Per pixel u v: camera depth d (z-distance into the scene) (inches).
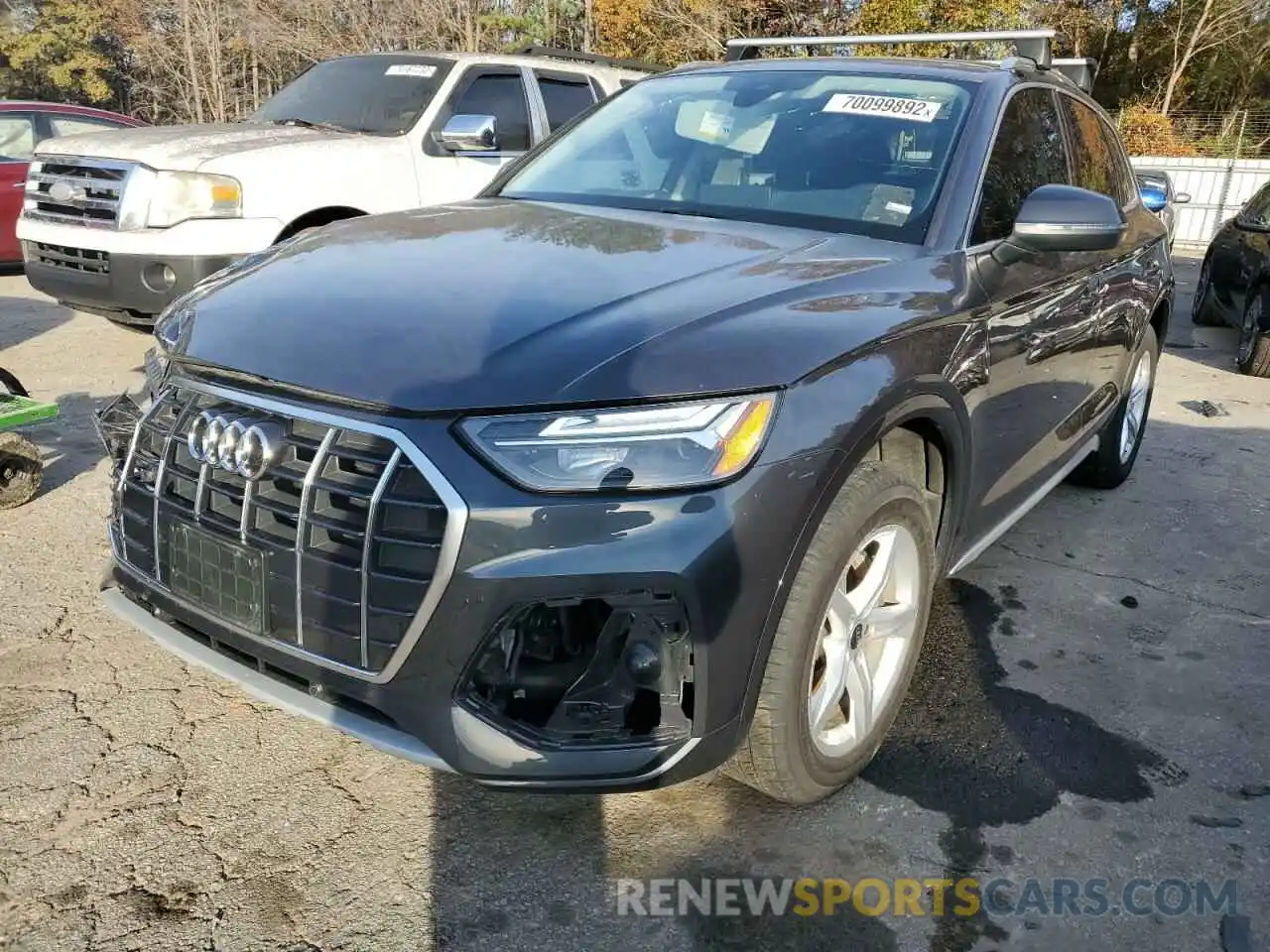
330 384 81.5
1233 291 348.8
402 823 97.8
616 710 81.2
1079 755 112.2
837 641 95.7
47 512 167.9
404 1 1004.6
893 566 101.1
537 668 80.4
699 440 78.6
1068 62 173.8
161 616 95.5
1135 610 148.6
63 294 234.1
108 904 86.4
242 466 83.2
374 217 127.3
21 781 101.1
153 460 93.8
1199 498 198.8
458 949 83.4
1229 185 824.3
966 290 108.8
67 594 139.8
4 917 84.5
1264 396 292.2
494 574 75.5
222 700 116.8
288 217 227.5
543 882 91.0
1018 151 133.8
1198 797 105.9
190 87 1185.4
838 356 88.0
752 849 95.7
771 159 129.8
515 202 133.9
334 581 80.4
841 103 135.2
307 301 93.3
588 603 80.6
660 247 106.9
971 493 116.1
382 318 88.0
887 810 101.7
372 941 83.7
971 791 105.0
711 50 940.6
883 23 872.9
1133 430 201.0
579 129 153.5
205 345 90.9
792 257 105.3
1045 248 114.7
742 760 91.2
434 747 79.3
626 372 79.1
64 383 244.2
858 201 121.1
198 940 83.1
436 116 261.6
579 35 1082.7
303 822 97.5
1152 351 199.0
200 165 218.1
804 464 82.6
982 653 133.7
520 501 75.7
